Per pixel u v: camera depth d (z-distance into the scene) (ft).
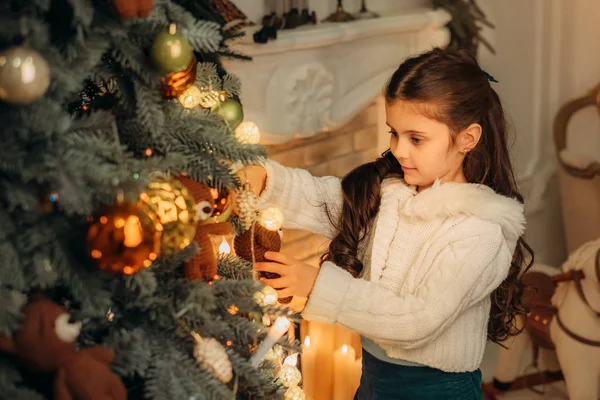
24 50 2.29
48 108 2.45
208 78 3.37
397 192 4.32
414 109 3.90
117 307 2.95
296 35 6.02
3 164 2.44
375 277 4.16
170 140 3.02
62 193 2.44
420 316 3.77
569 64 9.48
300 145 6.79
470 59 4.18
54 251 2.60
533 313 7.41
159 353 2.90
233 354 3.14
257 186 4.32
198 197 3.08
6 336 2.46
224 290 3.20
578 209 8.93
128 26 2.76
